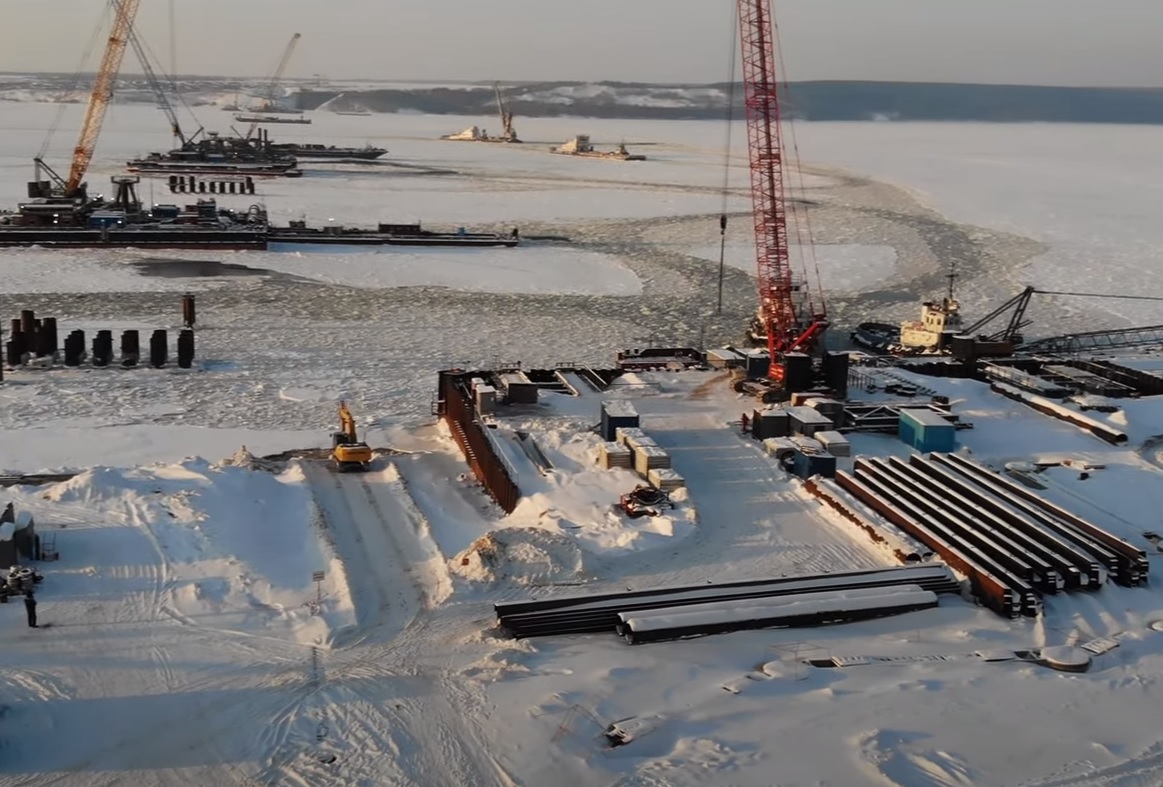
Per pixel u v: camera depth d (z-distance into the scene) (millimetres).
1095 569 25781
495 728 19250
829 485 31578
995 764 18156
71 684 20531
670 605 24141
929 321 58219
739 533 28906
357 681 20969
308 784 17766
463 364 52344
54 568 25109
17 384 46250
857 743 18578
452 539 28578
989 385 44250
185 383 47250
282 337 56688
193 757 18469
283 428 41125
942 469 32406
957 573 26047
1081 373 45938
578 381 43750
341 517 30031
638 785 17453
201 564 25672
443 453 36469
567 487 31344
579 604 23922
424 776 17938
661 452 32250
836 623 24031
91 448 38156
